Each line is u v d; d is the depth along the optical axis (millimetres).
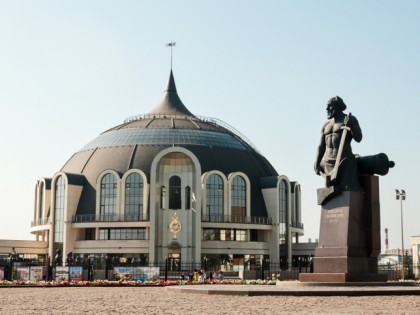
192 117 117750
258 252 102625
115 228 99438
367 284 31922
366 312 22312
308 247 108500
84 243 99812
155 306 26328
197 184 97250
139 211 98625
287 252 106250
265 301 27094
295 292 29531
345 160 33656
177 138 107625
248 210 102875
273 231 104875
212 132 111938
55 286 51750
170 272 81062
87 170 106312
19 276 58281
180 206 97938
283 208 107312
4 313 23797
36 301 31125
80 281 55812
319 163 35000
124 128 113000
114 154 106312
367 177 33656
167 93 120500
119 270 60875
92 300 31547
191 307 25234
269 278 71625
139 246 97125
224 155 107375
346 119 33781
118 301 30406
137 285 53500
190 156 97875
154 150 105312
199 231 96250
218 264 98812
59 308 26297
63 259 100312
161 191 98562
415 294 29469
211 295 31641
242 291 30750
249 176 107562
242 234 102688
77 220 101688
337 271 32844
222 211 100625
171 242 96812
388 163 33719
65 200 102438
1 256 101125
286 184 108188
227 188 101562
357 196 33344
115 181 100188
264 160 116188
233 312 22781
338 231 33219
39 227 106812
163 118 114875
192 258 96062
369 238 33219
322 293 29250
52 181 104750
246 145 114875
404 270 67875
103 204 100562
